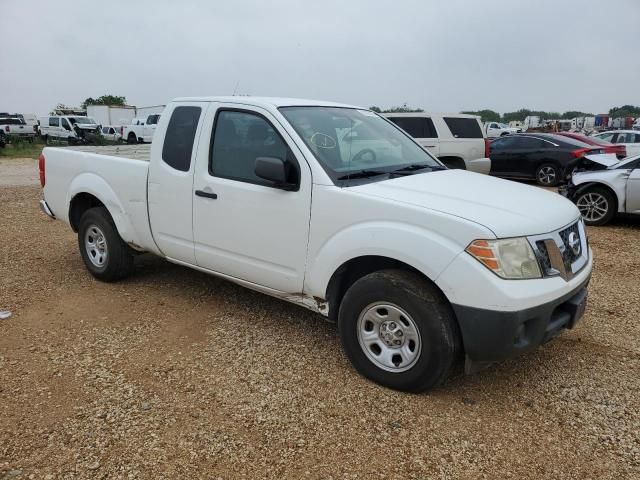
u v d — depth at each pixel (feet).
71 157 18.42
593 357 13.26
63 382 11.67
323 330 14.55
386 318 11.34
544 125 184.65
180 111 15.06
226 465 9.17
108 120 148.56
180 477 8.86
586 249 12.51
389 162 13.85
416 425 10.34
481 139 40.40
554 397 11.43
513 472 9.11
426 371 10.82
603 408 11.04
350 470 9.10
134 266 18.25
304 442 9.79
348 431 10.12
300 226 12.28
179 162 14.83
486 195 11.75
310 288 12.40
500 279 9.95
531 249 10.34
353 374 12.17
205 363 12.62
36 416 10.41
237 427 10.18
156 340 13.80
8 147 101.81
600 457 9.51
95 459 9.23
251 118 13.47
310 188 12.07
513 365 12.80
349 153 13.21
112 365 12.46
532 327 10.43
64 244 23.81
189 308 16.01
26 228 27.27
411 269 11.24
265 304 16.37
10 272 19.48
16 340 13.71
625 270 21.07
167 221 15.33
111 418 10.39
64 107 206.28
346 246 11.44
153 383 11.69
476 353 10.37
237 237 13.60
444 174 13.67
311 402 11.04
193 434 9.95
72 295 17.03
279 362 12.71
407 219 10.74
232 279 14.46
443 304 10.64
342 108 15.38
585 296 11.76
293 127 12.78
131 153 21.47
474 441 9.91
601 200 30.48
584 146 47.57
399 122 39.47
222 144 13.96
